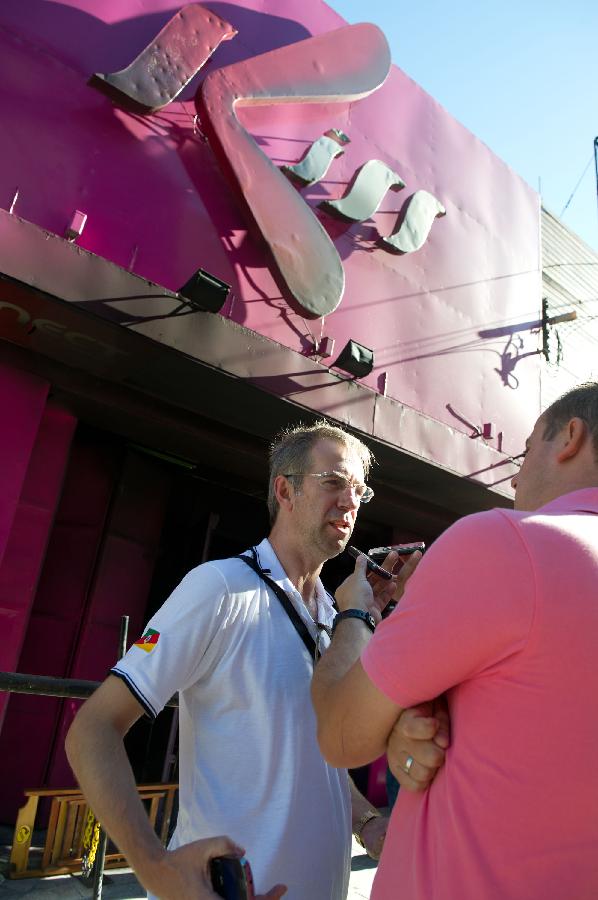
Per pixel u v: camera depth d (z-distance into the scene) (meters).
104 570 6.43
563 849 0.82
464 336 8.38
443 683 0.91
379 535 8.64
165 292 4.98
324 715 1.06
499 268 9.22
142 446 6.82
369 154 7.96
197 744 1.34
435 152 8.88
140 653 1.28
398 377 7.45
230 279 6.12
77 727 1.18
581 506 1.01
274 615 1.43
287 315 6.45
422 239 7.98
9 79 5.20
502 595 0.88
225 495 8.20
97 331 4.84
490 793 0.86
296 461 1.67
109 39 5.89
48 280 4.46
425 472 6.97
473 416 8.16
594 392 1.16
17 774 5.65
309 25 7.65
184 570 7.21
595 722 0.84
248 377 5.38
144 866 1.04
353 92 7.56
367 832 1.58
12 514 5.06
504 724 0.87
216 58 6.70
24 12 5.41
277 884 1.21
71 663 6.10
